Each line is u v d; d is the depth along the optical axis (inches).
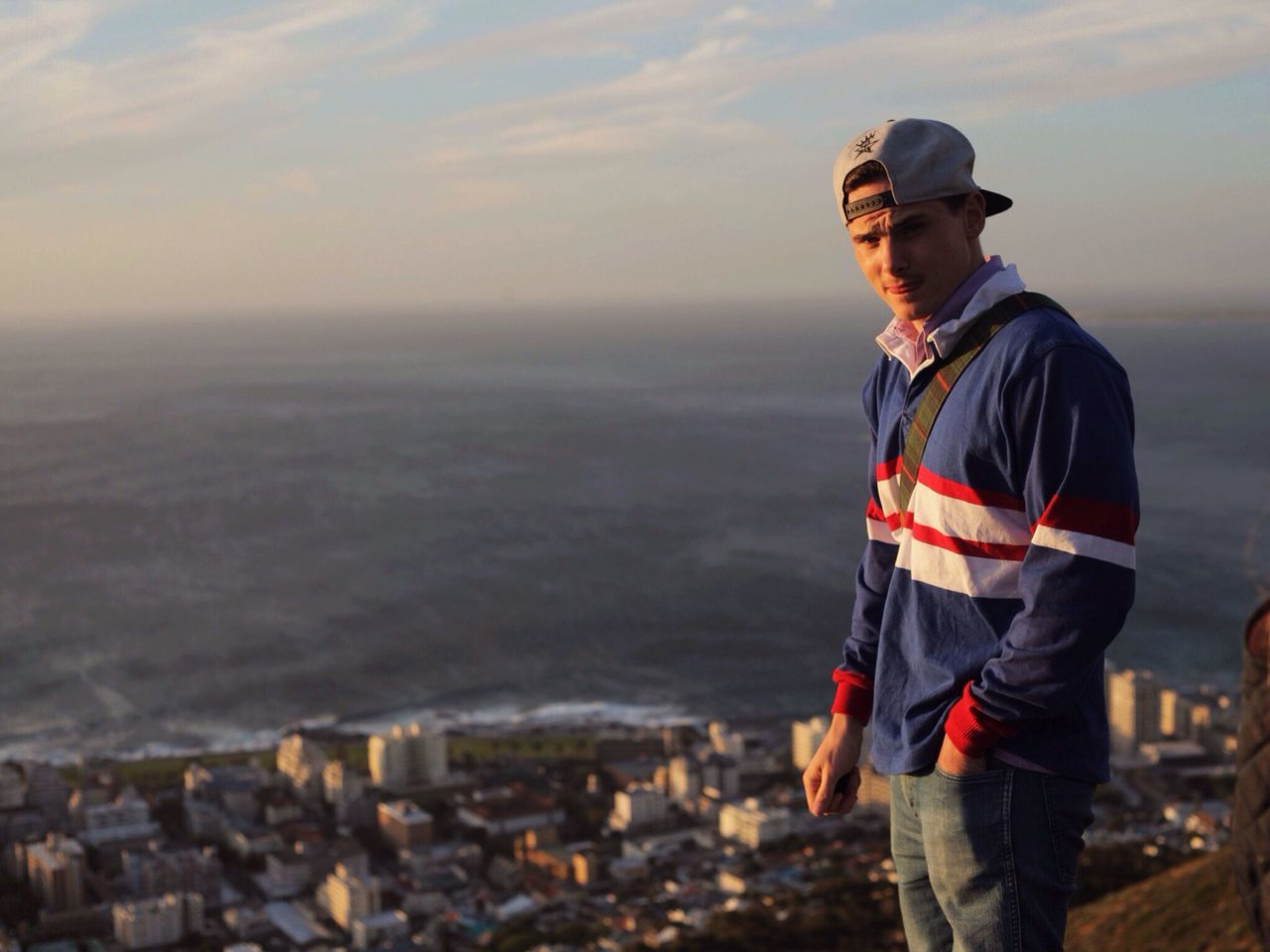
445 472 5113.2
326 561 3388.3
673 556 3329.2
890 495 113.3
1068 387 93.9
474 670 2309.3
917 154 101.1
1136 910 456.8
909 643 107.1
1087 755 97.7
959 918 102.1
